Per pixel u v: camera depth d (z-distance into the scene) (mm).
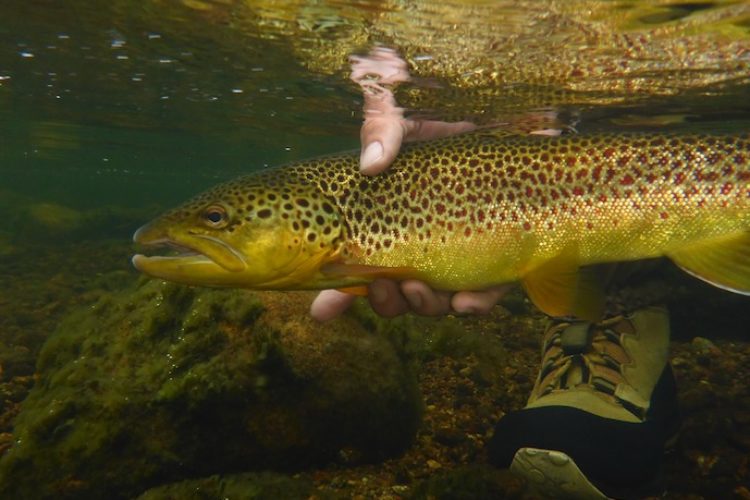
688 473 376
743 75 675
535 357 603
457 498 339
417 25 563
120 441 359
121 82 1191
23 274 1266
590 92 755
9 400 490
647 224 333
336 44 675
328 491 355
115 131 2217
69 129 2271
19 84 1339
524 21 527
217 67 942
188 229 311
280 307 409
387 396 406
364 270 312
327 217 321
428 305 332
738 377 529
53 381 403
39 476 344
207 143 2420
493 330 679
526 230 329
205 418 373
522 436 347
